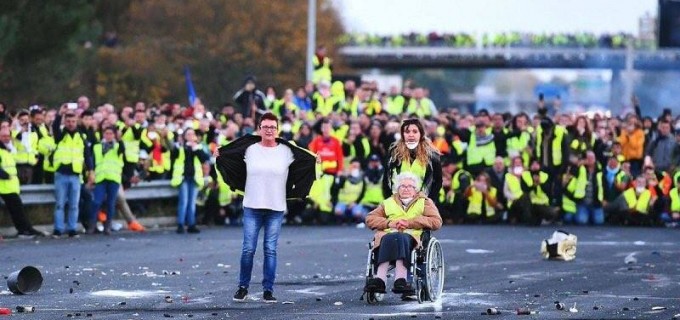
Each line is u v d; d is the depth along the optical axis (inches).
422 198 853.8
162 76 3312.0
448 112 1834.4
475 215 1637.6
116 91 3134.8
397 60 4906.5
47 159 1369.3
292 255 1189.1
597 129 1745.8
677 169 1736.0
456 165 1654.8
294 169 866.8
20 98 2340.1
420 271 846.5
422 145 871.7
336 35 4640.8
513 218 1640.0
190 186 1440.7
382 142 1628.9
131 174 1450.5
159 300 853.2
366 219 853.8
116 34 3378.4
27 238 1317.7
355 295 893.8
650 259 1186.6
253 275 1009.5
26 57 2309.3
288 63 3715.6
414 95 1900.8
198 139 1508.4
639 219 1654.8
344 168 1630.2
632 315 800.9
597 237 1446.9
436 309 821.9
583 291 925.8
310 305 838.5
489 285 962.7
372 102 1867.6
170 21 3599.9
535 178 1632.6
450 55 4918.8
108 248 1227.2
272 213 861.8
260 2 3683.6
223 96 3565.5
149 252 1193.4
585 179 1657.2
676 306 846.5
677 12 2888.8
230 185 869.8
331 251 1229.7
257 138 868.6
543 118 1673.2
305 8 3777.1
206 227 1528.1
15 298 855.1
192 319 768.3
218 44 3570.4
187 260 1125.1
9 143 1310.3
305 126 1640.0
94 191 1391.5
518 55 4936.0
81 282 951.0
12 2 2265.0
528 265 1118.4
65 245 1251.2
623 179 1664.6
